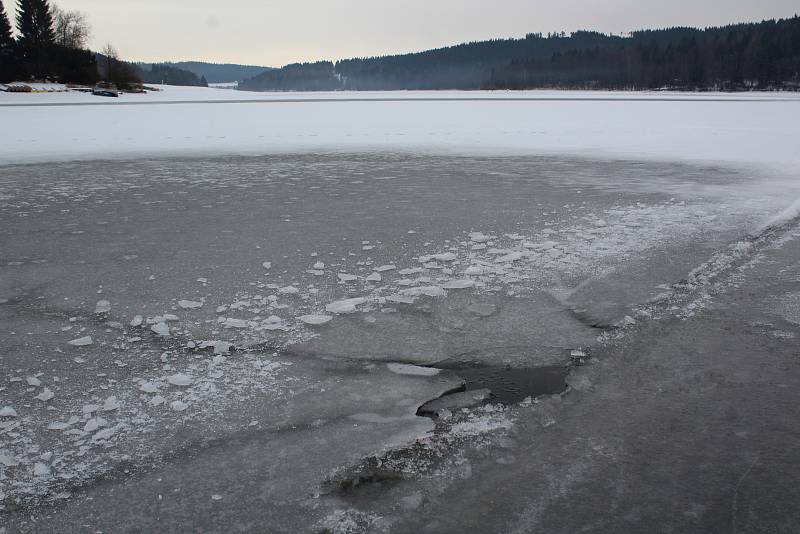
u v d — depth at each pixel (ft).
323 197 37.09
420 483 10.41
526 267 22.50
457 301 19.10
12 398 13.28
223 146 67.46
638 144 68.33
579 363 14.96
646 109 136.36
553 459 11.06
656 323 17.25
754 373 14.25
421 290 20.02
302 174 46.91
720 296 19.35
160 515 9.66
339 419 12.47
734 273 21.66
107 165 52.39
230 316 17.92
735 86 409.08
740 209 32.76
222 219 30.91
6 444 11.57
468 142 71.82
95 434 11.88
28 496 10.11
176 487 10.34
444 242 26.12
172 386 13.82
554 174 46.70
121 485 10.40
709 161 53.98
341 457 11.15
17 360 15.12
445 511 9.71
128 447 11.49
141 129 86.99
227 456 11.21
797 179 43.50
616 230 28.12
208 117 112.16
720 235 27.04
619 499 9.96
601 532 9.23
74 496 10.12
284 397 13.37
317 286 20.53
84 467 10.89
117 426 12.16
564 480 10.46
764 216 30.89
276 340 16.29
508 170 48.96
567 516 9.57
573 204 34.53
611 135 78.69
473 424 12.26
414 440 11.69
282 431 12.03
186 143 70.18
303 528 9.35
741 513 9.60
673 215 31.32
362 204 34.81
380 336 16.56
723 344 15.83
